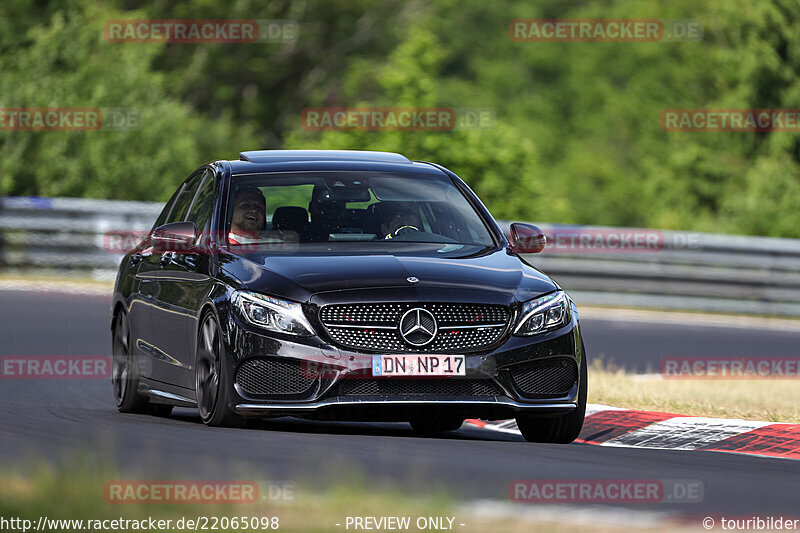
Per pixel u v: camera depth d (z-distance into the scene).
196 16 141.00
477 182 86.06
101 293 68.12
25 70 93.50
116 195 90.12
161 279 31.77
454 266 28.45
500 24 150.88
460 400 26.95
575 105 144.12
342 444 25.55
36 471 18.64
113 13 107.44
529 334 27.62
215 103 144.38
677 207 118.81
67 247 76.19
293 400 26.80
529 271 29.12
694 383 42.50
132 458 22.45
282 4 145.62
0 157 88.69
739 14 119.94
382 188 31.55
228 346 27.25
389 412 26.89
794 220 105.94
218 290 28.09
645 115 140.12
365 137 85.06
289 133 114.81
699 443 30.38
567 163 138.25
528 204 86.88
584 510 18.91
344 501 17.48
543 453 26.02
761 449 29.62
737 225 107.06
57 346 49.84
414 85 87.00
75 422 29.58
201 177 33.19
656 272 76.69
